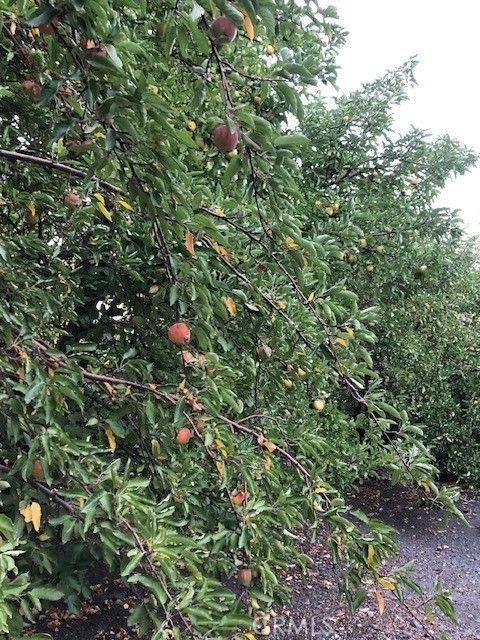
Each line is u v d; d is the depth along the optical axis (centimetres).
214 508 269
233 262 235
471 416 715
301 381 286
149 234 228
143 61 219
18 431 191
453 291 732
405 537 570
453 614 236
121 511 166
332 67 348
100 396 249
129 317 283
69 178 237
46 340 249
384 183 550
